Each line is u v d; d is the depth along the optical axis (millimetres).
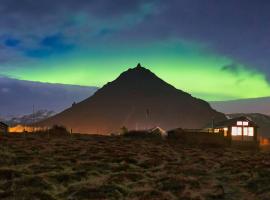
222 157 57062
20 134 73875
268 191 31000
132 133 88688
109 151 55219
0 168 35375
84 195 28422
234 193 31859
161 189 32312
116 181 33906
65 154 49125
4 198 25938
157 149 63375
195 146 73812
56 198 27469
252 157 57875
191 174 40438
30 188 29000
